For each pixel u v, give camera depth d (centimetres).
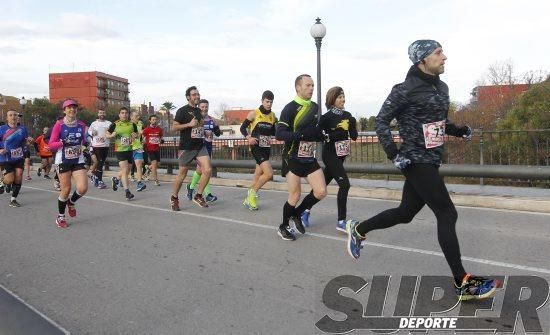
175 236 642
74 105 696
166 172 1534
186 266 501
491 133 951
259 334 336
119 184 1290
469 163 988
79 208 895
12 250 590
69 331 348
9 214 859
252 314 370
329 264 494
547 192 850
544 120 1778
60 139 698
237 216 774
